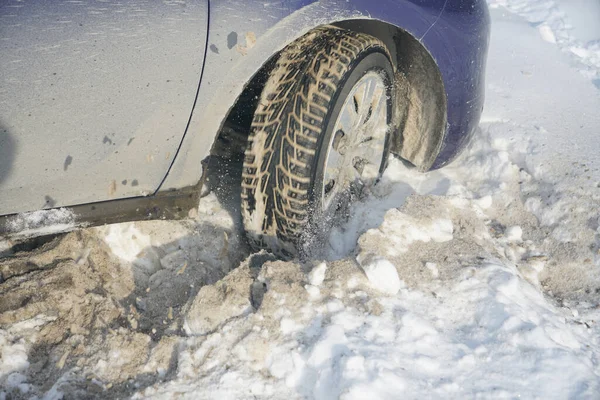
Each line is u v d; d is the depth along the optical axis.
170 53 2.27
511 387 2.21
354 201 3.33
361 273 2.61
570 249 3.23
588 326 2.80
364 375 2.16
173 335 2.44
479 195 3.66
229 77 2.38
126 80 2.21
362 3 2.76
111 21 2.19
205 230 3.03
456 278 2.68
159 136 2.33
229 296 2.47
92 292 2.57
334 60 2.69
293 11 2.51
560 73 5.22
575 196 3.45
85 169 2.23
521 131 4.02
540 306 2.68
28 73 2.07
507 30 6.08
